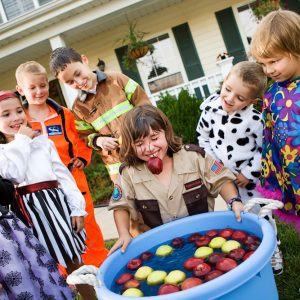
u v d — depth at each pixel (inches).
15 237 72.4
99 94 110.6
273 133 74.7
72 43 402.3
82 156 113.3
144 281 61.0
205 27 382.9
